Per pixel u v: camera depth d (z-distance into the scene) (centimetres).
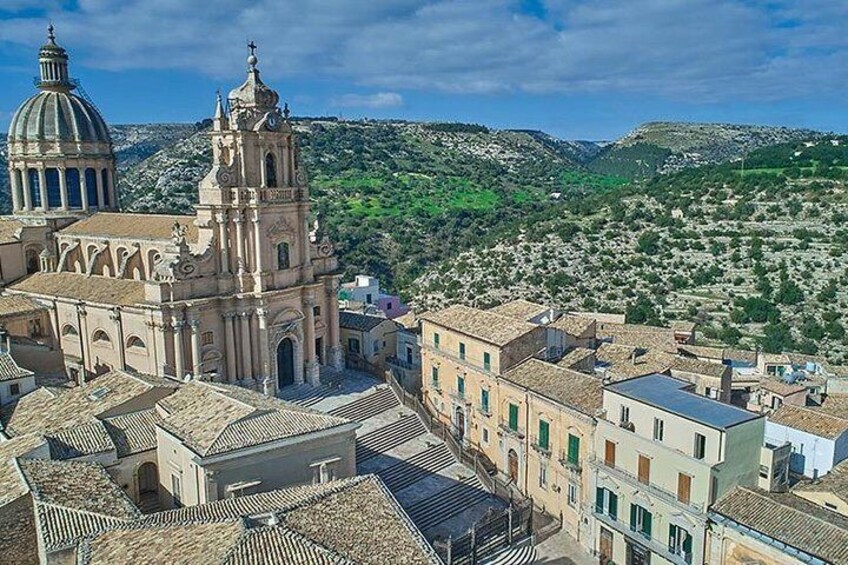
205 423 5100
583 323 8038
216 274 7444
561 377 6556
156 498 5378
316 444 5134
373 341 9119
